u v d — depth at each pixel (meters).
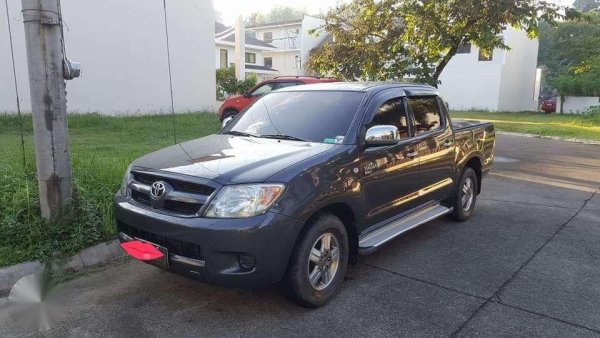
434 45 12.62
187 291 4.12
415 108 5.29
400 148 4.76
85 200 5.14
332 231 3.92
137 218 3.69
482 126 6.73
